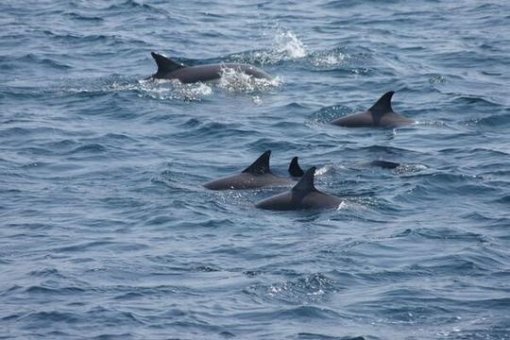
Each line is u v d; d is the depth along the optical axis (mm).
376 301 58906
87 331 55594
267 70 113500
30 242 68812
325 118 97188
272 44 124688
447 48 121812
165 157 86688
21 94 105125
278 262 64375
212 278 62250
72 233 70312
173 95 103625
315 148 88312
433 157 85062
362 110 98875
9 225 71938
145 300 59188
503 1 145250
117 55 121312
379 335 55000
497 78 110312
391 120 94125
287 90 105750
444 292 59969
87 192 78438
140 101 101875
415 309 57906
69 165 85062
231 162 85500
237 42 126688
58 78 111500
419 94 104125
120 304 58594
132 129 94500
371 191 76625
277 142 90000
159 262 64812
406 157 85250
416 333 55250
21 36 129250
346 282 61594
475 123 94875
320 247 66562
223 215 72625
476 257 64625
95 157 86875
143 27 134750
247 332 55500
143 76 111375
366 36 128000
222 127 93938
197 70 108250
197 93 104188
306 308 58031
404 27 133375
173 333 55375
